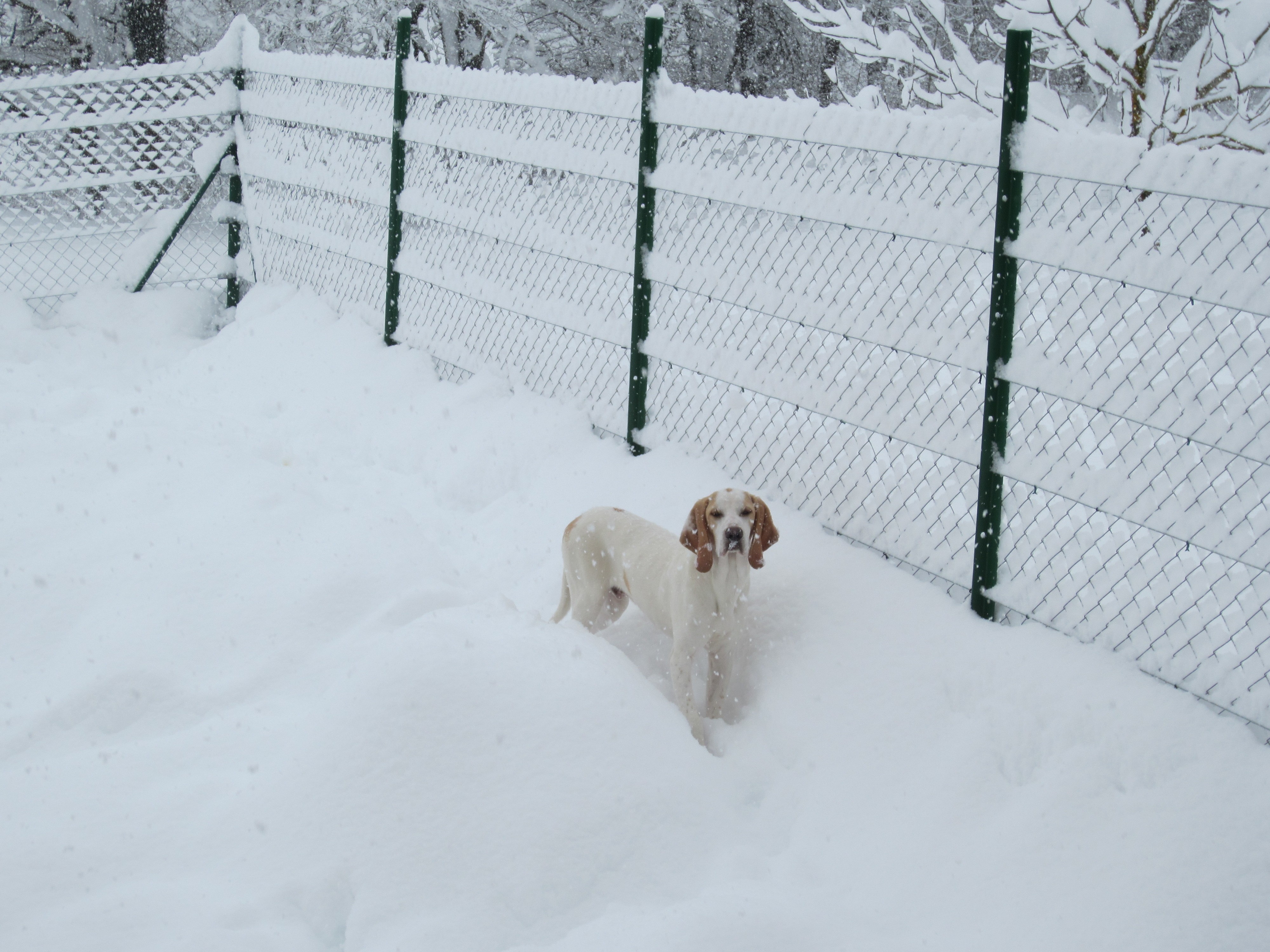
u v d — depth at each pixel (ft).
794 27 40.96
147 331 27.25
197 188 29.04
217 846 9.20
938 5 21.61
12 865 8.84
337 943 8.61
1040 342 11.38
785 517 14.29
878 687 11.44
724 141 15.11
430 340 22.43
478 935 8.51
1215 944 8.38
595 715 10.20
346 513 16.33
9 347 24.94
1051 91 20.88
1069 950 8.44
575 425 18.57
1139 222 10.43
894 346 12.87
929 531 12.65
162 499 16.11
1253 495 9.82
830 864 9.78
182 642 12.85
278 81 26.84
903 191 12.72
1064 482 11.18
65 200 27.53
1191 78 19.33
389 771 9.52
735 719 12.25
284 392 22.88
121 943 8.07
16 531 14.90
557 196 18.63
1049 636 11.30
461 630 11.23
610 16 39.60
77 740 11.28
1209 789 9.41
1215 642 10.16
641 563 12.87
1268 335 9.57
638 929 8.41
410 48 21.80
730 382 15.33
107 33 46.75
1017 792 10.00
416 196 22.13
